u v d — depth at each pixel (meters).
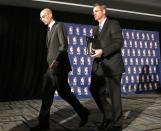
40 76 5.93
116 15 6.72
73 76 5.81
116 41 2.47
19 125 3.08
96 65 2.60
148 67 6.76
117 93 2.49
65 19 6.31
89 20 6.60
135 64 6.59
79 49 5.93
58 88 2.67
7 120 3.40
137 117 3.45
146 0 5.79
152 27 7.60
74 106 2.79
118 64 2.51
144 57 6.75
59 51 2.56
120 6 6.01
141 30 6.81
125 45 6.52
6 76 5.62
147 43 6.84
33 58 5.89
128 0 5.71
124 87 6.36
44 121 2.68
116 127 2.67
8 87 5.62
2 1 5.36
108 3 5.80
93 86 2.59
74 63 5.85
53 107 4.49
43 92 2.68
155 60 6.91
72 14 6.39
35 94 5.86
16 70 5.71
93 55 2.47
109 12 6.41
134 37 6.67
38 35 5.97
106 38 2.54
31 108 4.47
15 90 5.68
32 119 3.45
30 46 5.87
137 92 6.52
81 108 2.81
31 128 2.73
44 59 5.98
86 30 6.07
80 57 5.92
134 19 7.19
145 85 6.66
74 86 5.80
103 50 2.44
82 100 5.46
